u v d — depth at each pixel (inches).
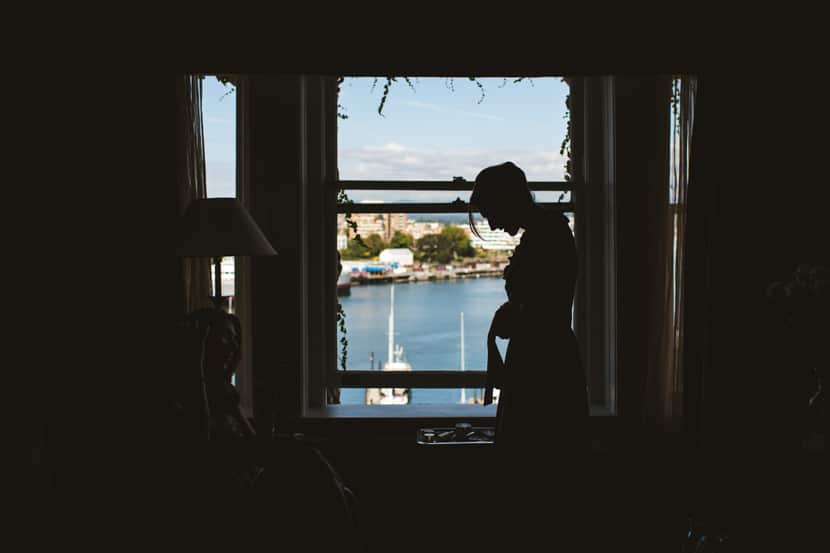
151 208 132.5
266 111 141.4
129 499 100.7
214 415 110.5
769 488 100.2
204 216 117.1
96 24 129.8
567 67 135.8
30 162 128.8
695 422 136.4
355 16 134.6
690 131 140.6
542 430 107.5
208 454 97.1
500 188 110.7
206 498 95.7
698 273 135.5
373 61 135.3
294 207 141.9
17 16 127.4
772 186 133.3
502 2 135.4
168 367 119.6
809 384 131.2
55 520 110.8
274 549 63.9
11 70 127.5
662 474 141.6
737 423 134.0
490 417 142.6
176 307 133.0
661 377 141.3
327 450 140.4
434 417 142.9
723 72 133.0
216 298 121.1
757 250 133.7
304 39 134.3
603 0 134.9
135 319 132.2
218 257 119.8
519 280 110.4
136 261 132.1
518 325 110.8
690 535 111.7
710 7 133.3
